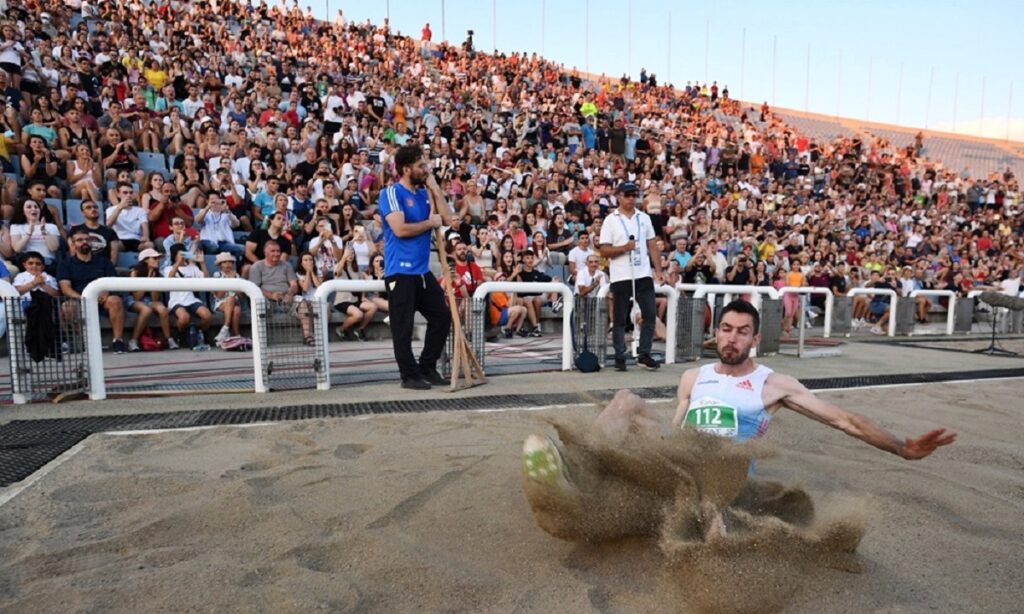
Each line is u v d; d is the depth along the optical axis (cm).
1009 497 348
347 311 979
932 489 354
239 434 438
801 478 362
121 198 928
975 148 3994
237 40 1917
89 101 1181
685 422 320
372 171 1300
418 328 980
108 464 373
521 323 1097
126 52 1445
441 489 339
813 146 2789
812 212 2055
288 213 1062
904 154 3200
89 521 294
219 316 904
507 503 321
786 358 911
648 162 1975
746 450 272
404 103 1803
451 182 1340
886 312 1370
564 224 1387
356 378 666
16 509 305
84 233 823
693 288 895
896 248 1988
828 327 1148
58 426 454
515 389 616
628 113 2680
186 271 874
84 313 543
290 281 922
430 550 270
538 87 2666
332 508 312
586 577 249
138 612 220
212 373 683
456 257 1004
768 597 231
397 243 598
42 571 247
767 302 917
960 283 1761
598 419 298
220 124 1309
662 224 1461
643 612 226
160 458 385
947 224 2378
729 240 1540
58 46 1310
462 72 2491
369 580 244
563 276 1304
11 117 993
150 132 1164
